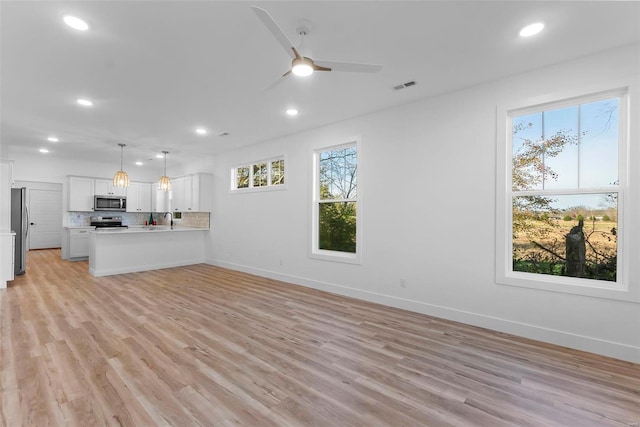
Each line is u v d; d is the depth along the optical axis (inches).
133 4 76.0
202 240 279.1
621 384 82.4
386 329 120.9
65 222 287.3
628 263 96.3
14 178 269.3
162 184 253.8
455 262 130.3
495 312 120.3
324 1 75.2
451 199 131.5
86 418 67.0
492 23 84.7
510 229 120.0
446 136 133.0
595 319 101.0
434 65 108.8
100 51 98.8
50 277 205.9
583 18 82.1
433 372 88.4
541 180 116.2
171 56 102.2
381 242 153.8
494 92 120.6
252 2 75.4
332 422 67.2
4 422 65.1
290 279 199.2
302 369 89.7
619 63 97.5
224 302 155.3
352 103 145.0
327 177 189.2
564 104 109.4
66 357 94.4
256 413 69.9
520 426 66.2
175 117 165.5
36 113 157.8
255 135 203.5
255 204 226.7
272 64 108.0
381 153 154.3
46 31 87.5
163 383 81.4
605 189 102.7
